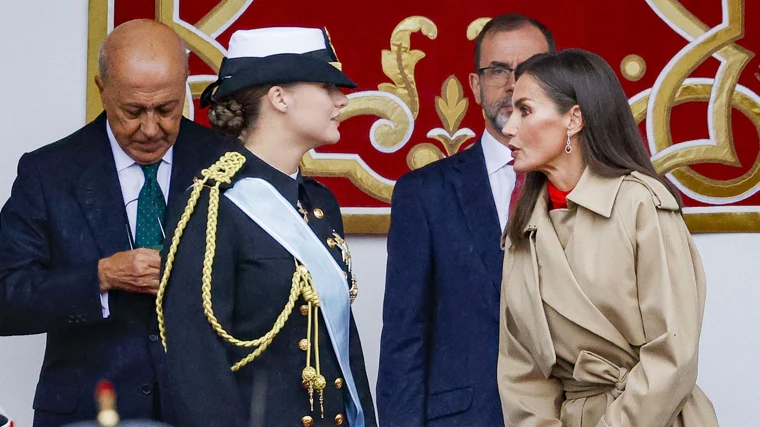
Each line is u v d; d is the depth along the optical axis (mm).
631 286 12938
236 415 11859
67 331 15055
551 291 13305
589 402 13352
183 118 16016
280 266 12477
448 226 16312
